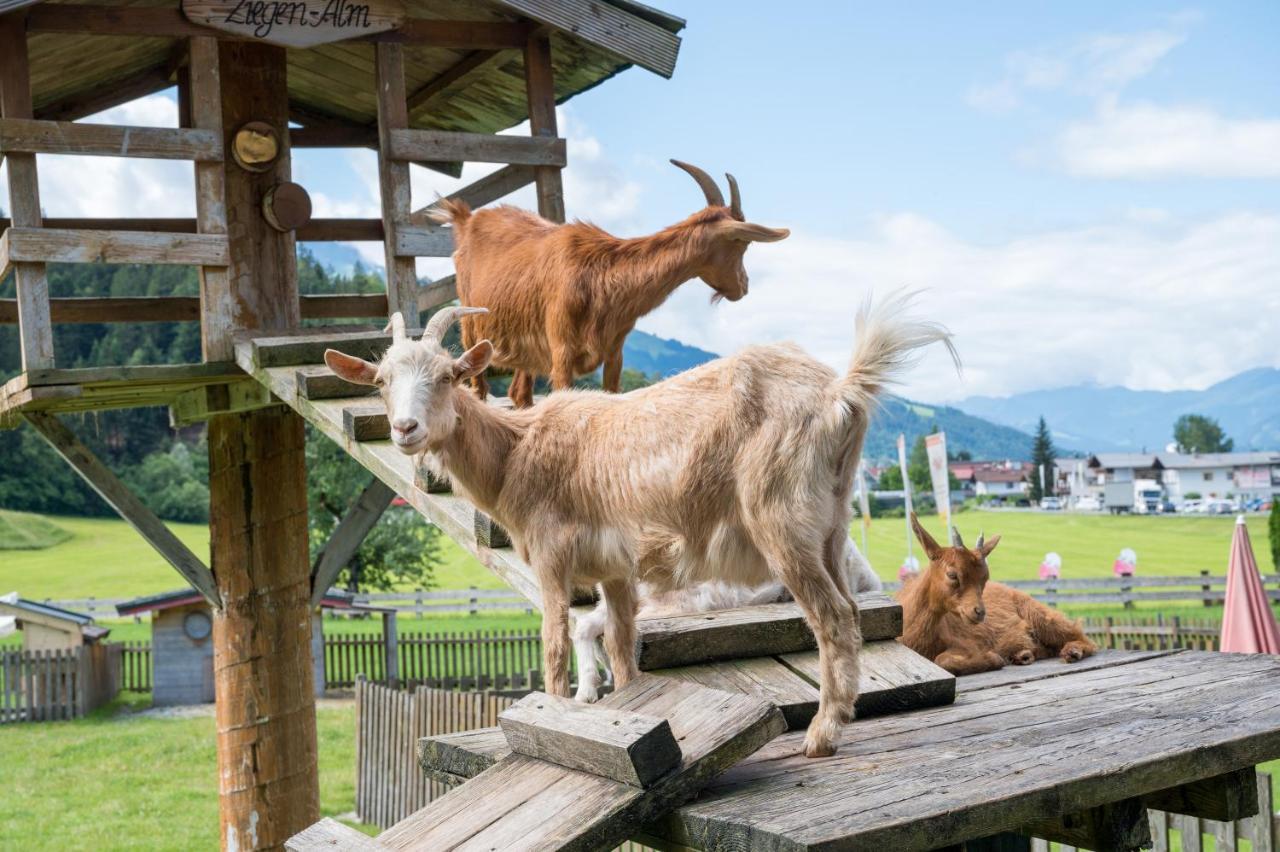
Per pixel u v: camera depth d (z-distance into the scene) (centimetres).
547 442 478
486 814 409
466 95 1117
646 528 450
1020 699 521
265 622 989
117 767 1806
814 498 413
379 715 1514
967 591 619
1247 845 1148
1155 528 7525
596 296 645
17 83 795
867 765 413
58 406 952
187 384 917
